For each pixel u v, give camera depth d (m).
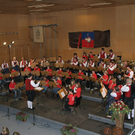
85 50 18.23
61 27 19.34
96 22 17.19
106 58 14.76
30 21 21.02
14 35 19.70
